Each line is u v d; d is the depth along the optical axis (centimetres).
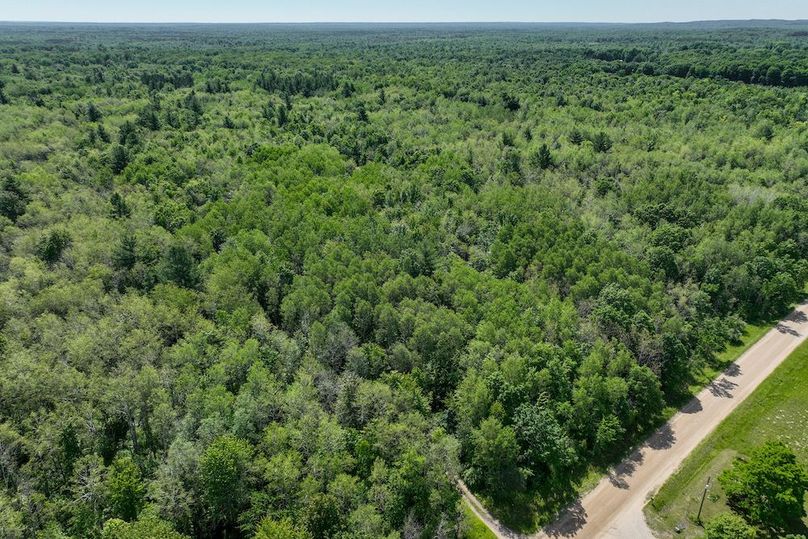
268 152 16812
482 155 17738
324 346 8844
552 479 7581
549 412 7762
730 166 16650
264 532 5575
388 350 9038
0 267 10806
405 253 11169
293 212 12725
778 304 11694
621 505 7256
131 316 9100
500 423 7306
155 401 7400
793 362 10069
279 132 19488
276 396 7438
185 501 6166
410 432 7050
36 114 18375
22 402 7525
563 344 8969
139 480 6369
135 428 7438
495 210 13775
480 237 12706
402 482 6494
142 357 8244
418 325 8988
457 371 8550
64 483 6706
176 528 6134
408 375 8162
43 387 7550
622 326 9469
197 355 8269
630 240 12331
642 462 7906
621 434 8188
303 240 11619
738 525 6294
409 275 10356
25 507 6000
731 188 14512
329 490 6316
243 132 19050
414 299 10000
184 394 7619
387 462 6931
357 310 9494
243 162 16362
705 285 11344
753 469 6875
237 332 8862
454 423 8056
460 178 15750
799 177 15962
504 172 16400
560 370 8338
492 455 7225
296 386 7612
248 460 6431
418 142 19138
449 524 6631
